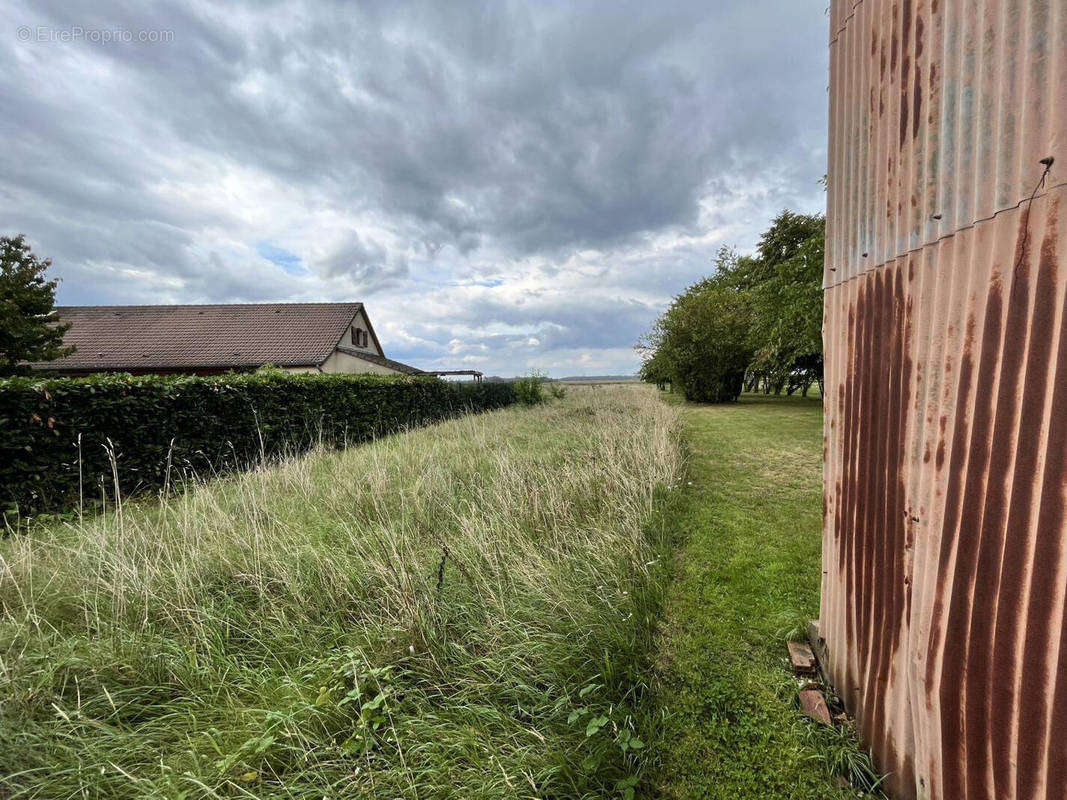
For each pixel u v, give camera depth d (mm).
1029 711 909
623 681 1884
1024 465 914
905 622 1319
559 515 3430
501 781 1410
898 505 1354
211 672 1896
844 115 1688
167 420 5180
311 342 18141
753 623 2336
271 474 4910
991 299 994
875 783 1417
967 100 1053
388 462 5453
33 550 2865
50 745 1530
